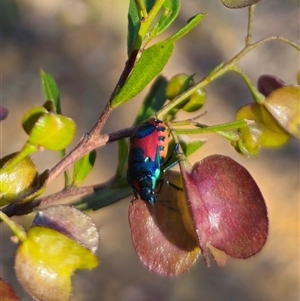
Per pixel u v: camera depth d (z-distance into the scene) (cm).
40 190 21
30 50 91
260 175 81
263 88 25
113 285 68
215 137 79
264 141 23
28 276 20
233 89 91
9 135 78
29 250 20
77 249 20
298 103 23
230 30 103
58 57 92
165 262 21
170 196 21
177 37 21
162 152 22
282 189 80
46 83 25
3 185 21
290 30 108
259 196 21
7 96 83
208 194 21
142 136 22
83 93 87
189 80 25
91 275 68
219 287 71
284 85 24
